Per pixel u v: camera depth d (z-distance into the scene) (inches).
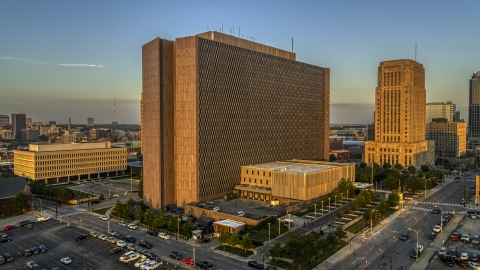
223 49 7263.8
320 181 7116.1
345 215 6186.0
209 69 6934.1
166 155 6943.9
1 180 7027.6
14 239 5177.2
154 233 5300.2
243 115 7829.7
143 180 7421.3
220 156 7234.3
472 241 4913.9
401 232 5354.3
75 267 4136.3
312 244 4079.7
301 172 6761.8
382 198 7726.4
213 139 7057.1
